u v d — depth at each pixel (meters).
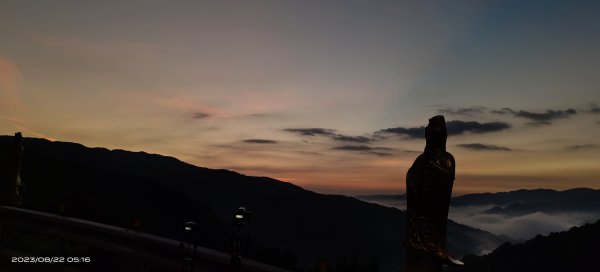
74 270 17.92
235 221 12.62
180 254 14.62
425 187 6.50
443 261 6.37
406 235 6.78
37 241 22.58
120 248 17.05
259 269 11.77
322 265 8.94
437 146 6.61
